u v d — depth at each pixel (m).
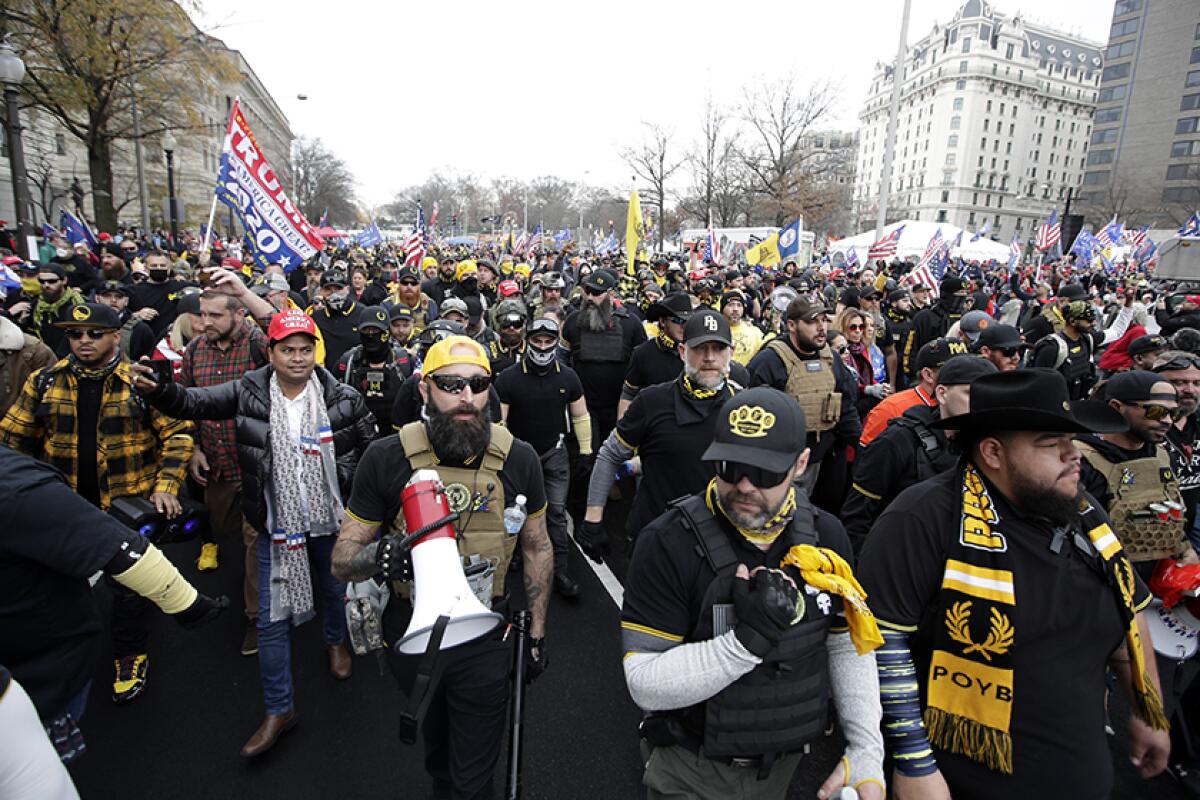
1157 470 3.12
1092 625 1.91
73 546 1.98
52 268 7.03
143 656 3.67
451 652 2.07
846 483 5.14
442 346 2.49
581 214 78.19
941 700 1.98
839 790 1.83
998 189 120.94
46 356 4.66
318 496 3.32
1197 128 85.19
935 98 118.88
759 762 1.95
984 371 3.04
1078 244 30.16
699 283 9.77
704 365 3.46
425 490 2.12
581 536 3.70
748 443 1.87
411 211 91.75
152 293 8.21
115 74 21.25
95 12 18.94
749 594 1.77
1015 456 1.90
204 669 3.90
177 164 43.72
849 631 1.94
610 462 3.71
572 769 3.20
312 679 3.85
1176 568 3.10
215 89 24.42
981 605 1.91
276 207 6.79
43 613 2.03
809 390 4.68
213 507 4.08
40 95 20.86
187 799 2.97
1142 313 11.16
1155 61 89.25
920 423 3.25
